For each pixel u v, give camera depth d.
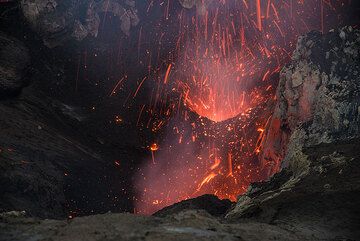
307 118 10.33
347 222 4.12
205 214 4.14
